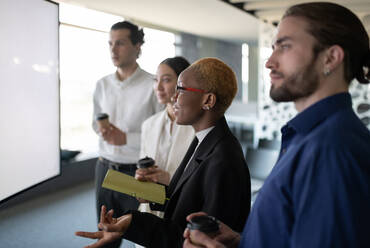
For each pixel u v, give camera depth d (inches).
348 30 23.7
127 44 81.0
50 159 52.2
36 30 46.6
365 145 22.2
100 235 36.3
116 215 80.7
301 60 24.3
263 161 107.8
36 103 47.6
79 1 182.9
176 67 58.7
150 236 37.6
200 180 38.9
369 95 169.5
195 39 343.6
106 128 72.4
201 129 43.2
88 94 202.2
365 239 19.9
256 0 148.0
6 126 40.9
